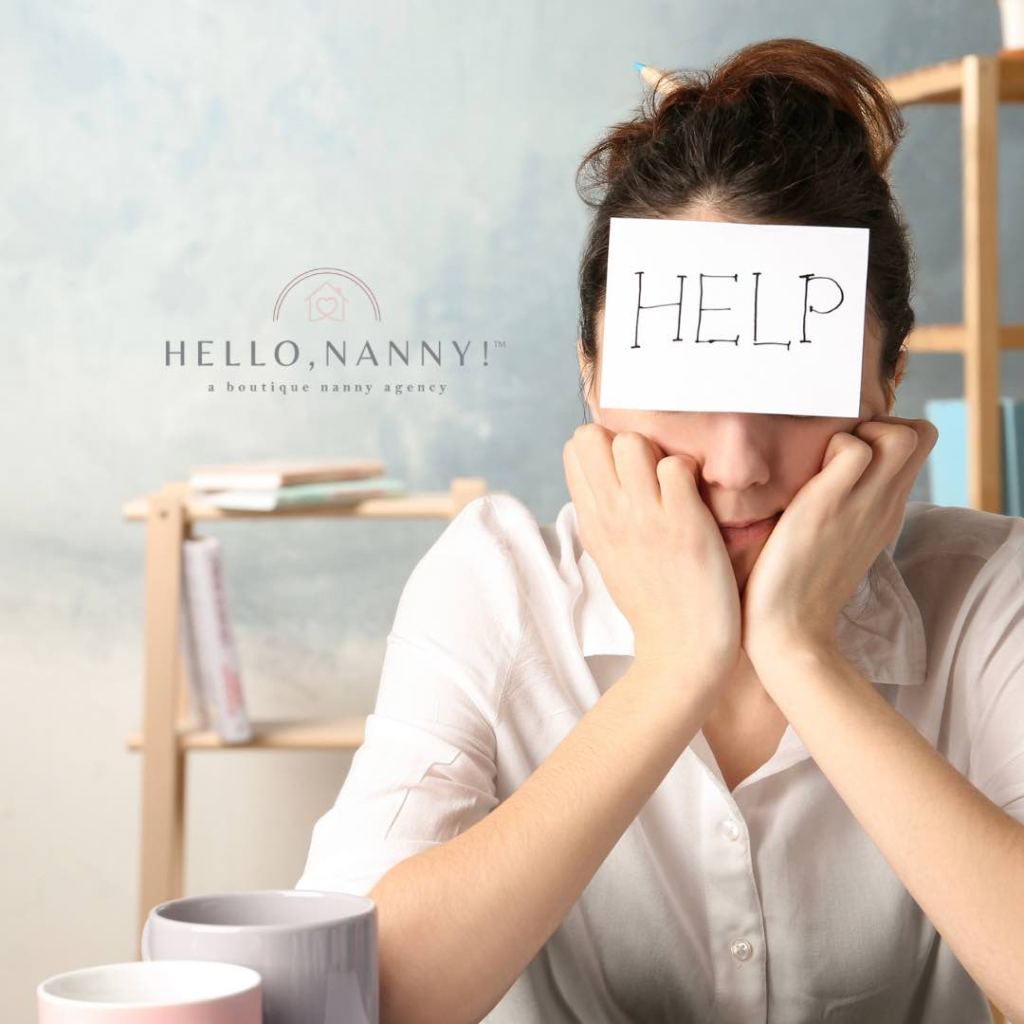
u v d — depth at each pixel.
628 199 0.91
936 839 0.76
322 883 0.84
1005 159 2.50
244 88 2.45
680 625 0.85
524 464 2.50
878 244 0.89
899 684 0.99
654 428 0.87
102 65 2.45
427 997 0.73
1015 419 1.96
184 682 2.36
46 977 2.48
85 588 2.47
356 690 2.49
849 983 0.98
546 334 2.49
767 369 0.82
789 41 0.93
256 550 2.47
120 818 2.48
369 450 2.49
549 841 0.76
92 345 2.46
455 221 2.48
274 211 2.46
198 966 0.52
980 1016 1.02
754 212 0.85
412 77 2.46
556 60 2.47
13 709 2.47
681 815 0.97
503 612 1.01
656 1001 1.00
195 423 2.47
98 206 2.46
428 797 0.90
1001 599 1.00
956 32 2.49
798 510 0.86
